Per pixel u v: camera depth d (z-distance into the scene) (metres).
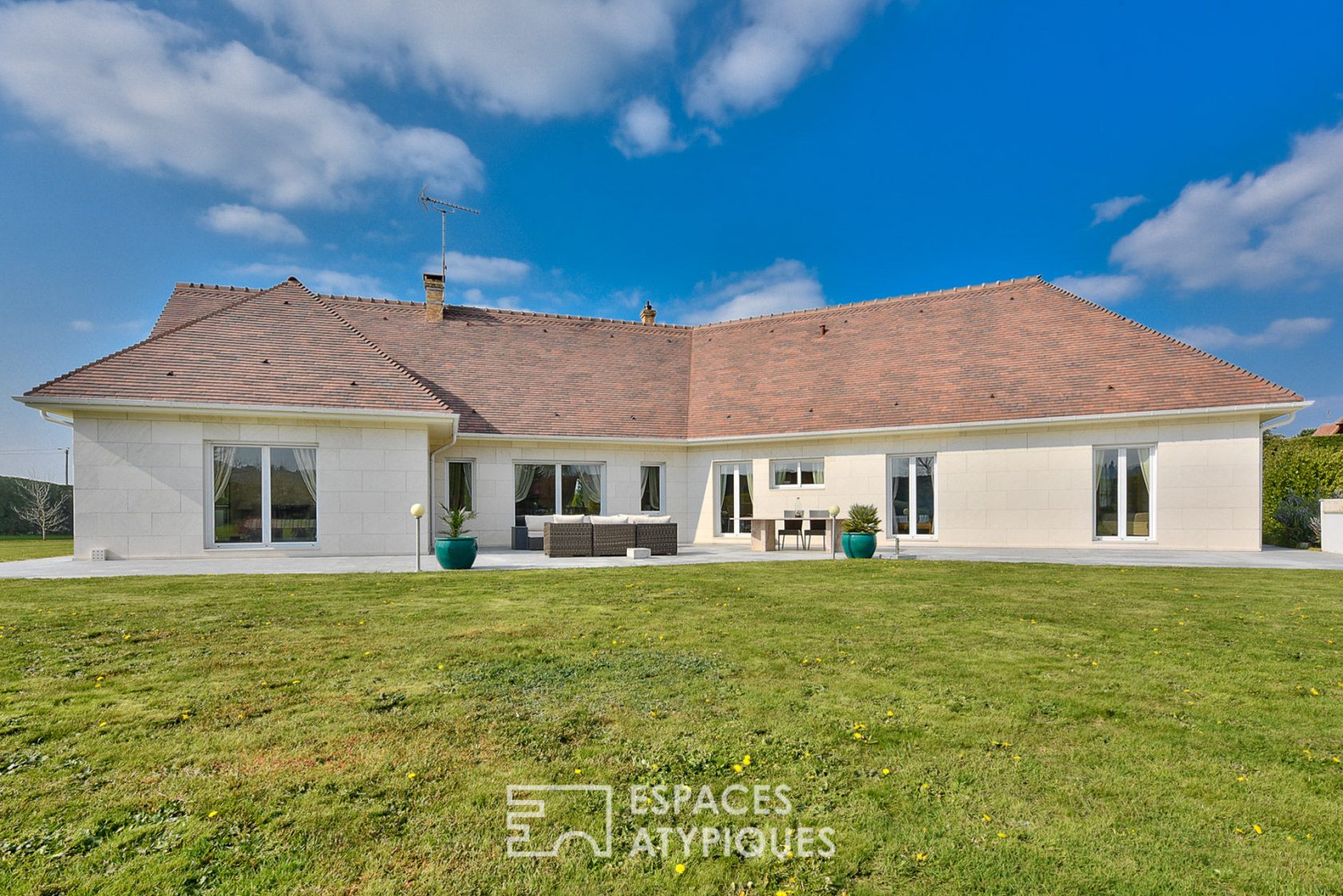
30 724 4.08
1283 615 7.62
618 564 13.09
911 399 18.86
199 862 2.64
